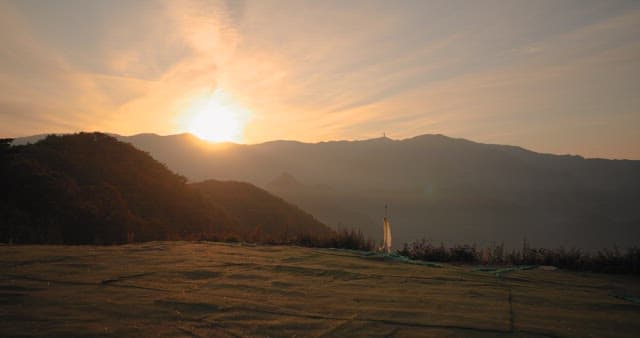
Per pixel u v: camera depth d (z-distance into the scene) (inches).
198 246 472.7
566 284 337.7
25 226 837.8
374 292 280.2
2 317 199.8
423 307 244.4
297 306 239.5
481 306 250.8
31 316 203.0
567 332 207.2
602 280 362.9
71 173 1305.4
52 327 189.6
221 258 386.6
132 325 197.8
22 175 1095.0
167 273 311.6
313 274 333.7
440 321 217.3
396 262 414.0
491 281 334.3
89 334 183.2
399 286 302.5
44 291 247.9
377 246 566.6
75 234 932.0
